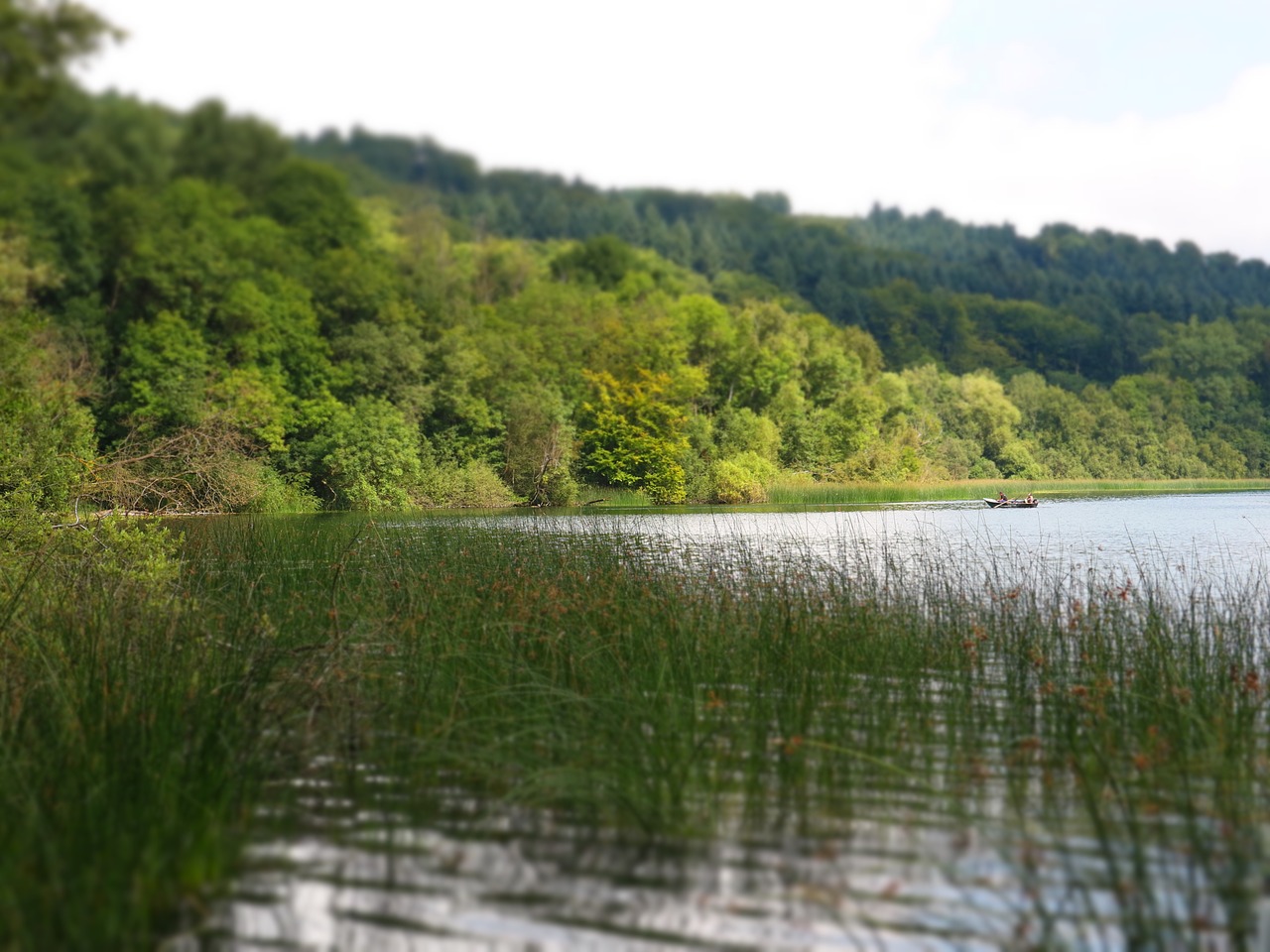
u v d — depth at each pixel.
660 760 6.26
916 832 5.43
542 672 8.08
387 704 7.32
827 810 5.71
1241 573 16.70
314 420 40.53
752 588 11.60
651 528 28.00
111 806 5.28
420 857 5.11
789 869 5.00
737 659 8.73
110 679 6.88
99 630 7.67
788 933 4.39
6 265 16.95
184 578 11.57
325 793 5.92
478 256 51.09
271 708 6.86
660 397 60.25
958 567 16.62
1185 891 4.70
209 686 6.98
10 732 6.41
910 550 20.58
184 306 31.28
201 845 4.93
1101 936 4.32
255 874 4.91
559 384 56.78
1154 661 8.77
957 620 10.55
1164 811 5.68
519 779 6.09
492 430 51.53
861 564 16.00
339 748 6.61
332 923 4.45
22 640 8.00
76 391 13.37
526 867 5.01
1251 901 4.57
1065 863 5.03
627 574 12.09
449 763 6.39
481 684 7.62
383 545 14.38
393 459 42.84
